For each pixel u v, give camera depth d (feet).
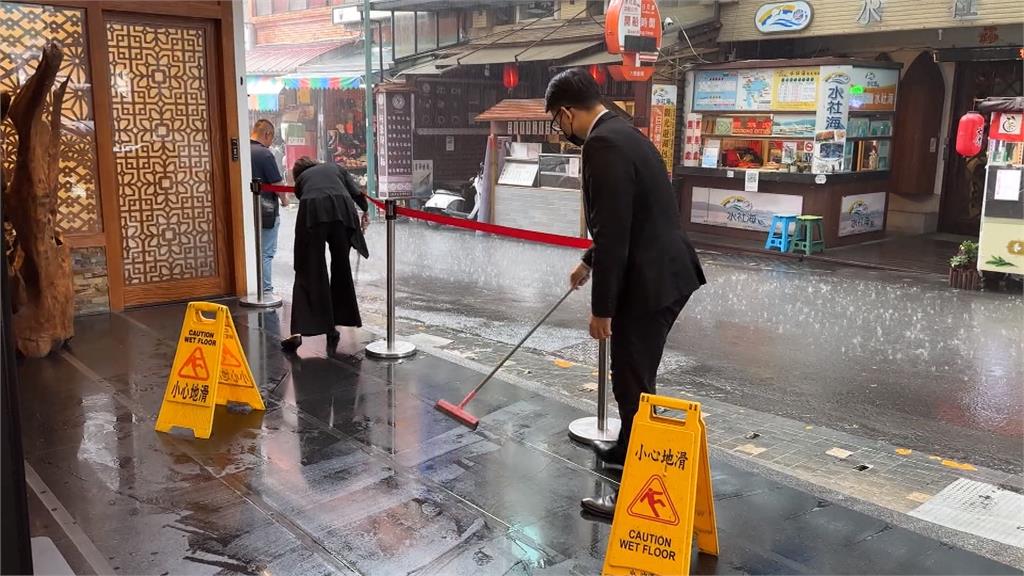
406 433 12.87
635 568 8.49
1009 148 25.70
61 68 19.38
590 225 10.46
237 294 23.06
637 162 10.11
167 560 9.03
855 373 17.71
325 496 10.64
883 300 25.66
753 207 37.78
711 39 39.42
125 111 20.61
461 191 48.16
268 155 22.93
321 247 17.31
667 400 8.58
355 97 54.08
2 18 18.49
